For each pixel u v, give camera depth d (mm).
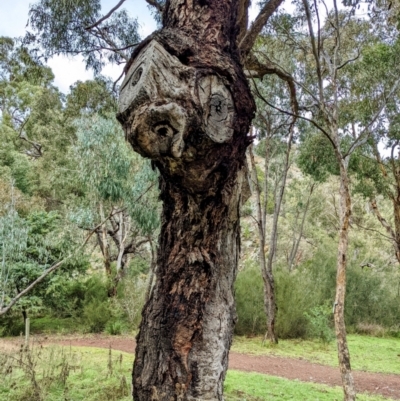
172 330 2156
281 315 12391
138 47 2029
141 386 2168
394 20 8250
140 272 18516
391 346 12195
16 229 7289
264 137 13516
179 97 1858
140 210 11062
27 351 6047
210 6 2230
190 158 1955
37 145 22312
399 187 11492
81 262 12516
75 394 4945
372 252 19422
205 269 2205
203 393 2127
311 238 22828
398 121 10062
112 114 11648
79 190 17891
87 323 12336
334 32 8727
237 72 2145
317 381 7246
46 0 8031
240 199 2354
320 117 9367
